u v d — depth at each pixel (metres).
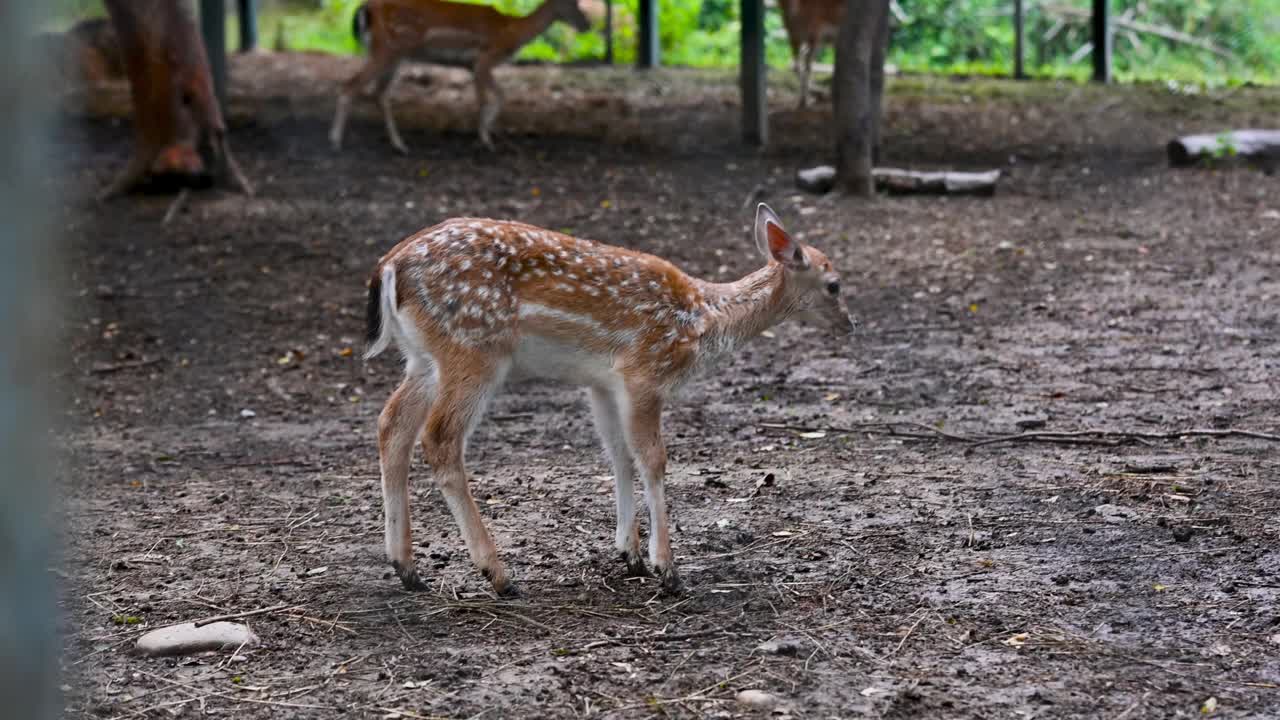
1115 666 5.35
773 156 20.78
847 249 15.06
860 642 5.64
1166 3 31.67
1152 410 9.27
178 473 8.62
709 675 5.33
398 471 6.27
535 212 17.25
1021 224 16.09
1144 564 6.49
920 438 8.84
